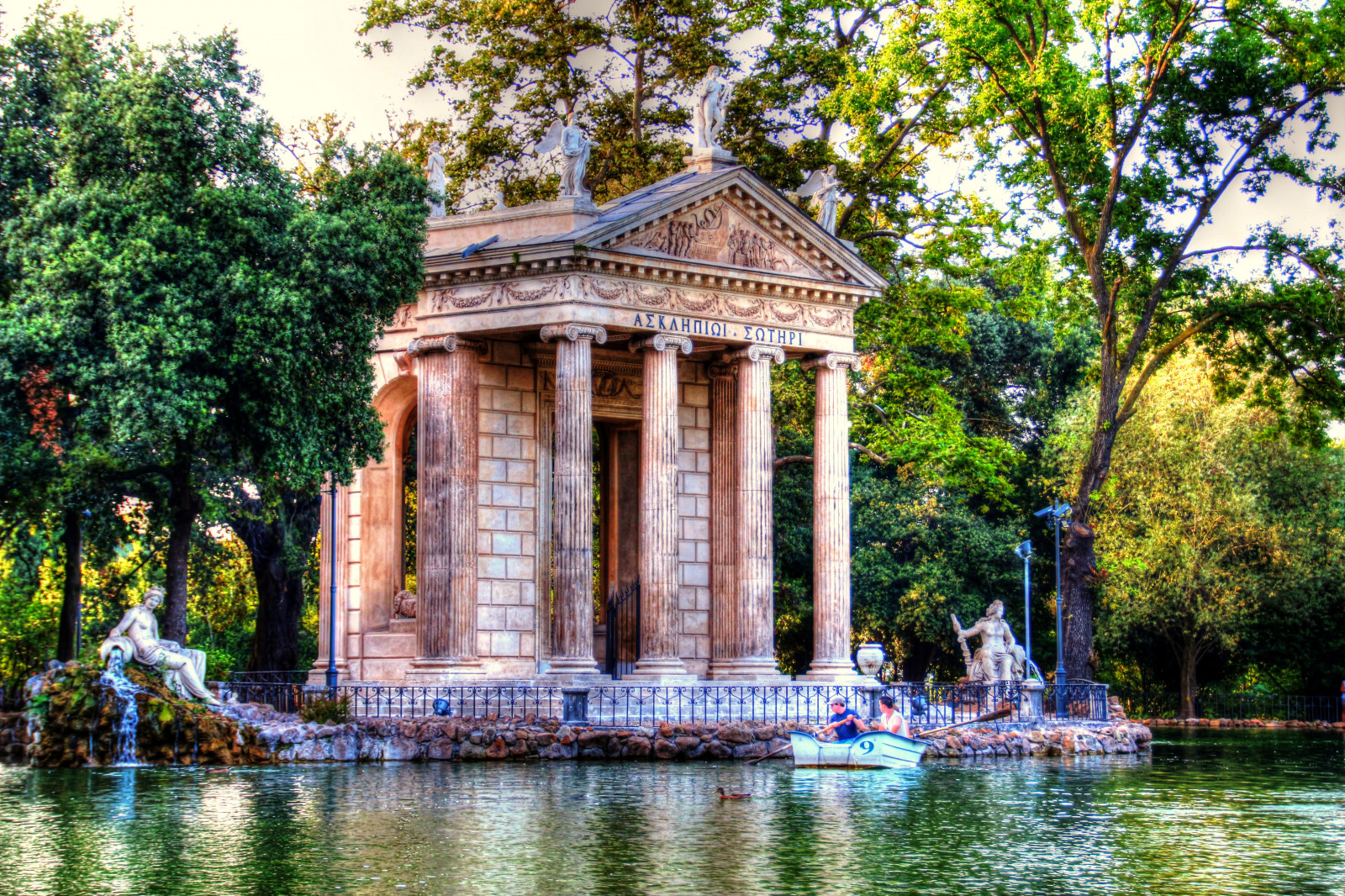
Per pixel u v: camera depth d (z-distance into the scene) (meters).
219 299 53.72
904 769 52.03
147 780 45.47
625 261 61.28
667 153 83.06
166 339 51.53
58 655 64.69
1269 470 99.62
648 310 62.66
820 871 30.67
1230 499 95.44
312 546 84.19
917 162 82.56
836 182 71.06
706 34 83.25
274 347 53.72
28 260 53.97
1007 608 105.38
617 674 68.81
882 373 88.75
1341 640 100.81
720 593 69.44
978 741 58.94
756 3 82.19
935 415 83.50
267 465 56.28
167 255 52.78
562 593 60.72
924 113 79.94
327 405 56.91
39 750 49.81
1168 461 97.44
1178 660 102.56
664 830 35.72
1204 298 81.06
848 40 83.00
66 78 56.09
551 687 59.25
